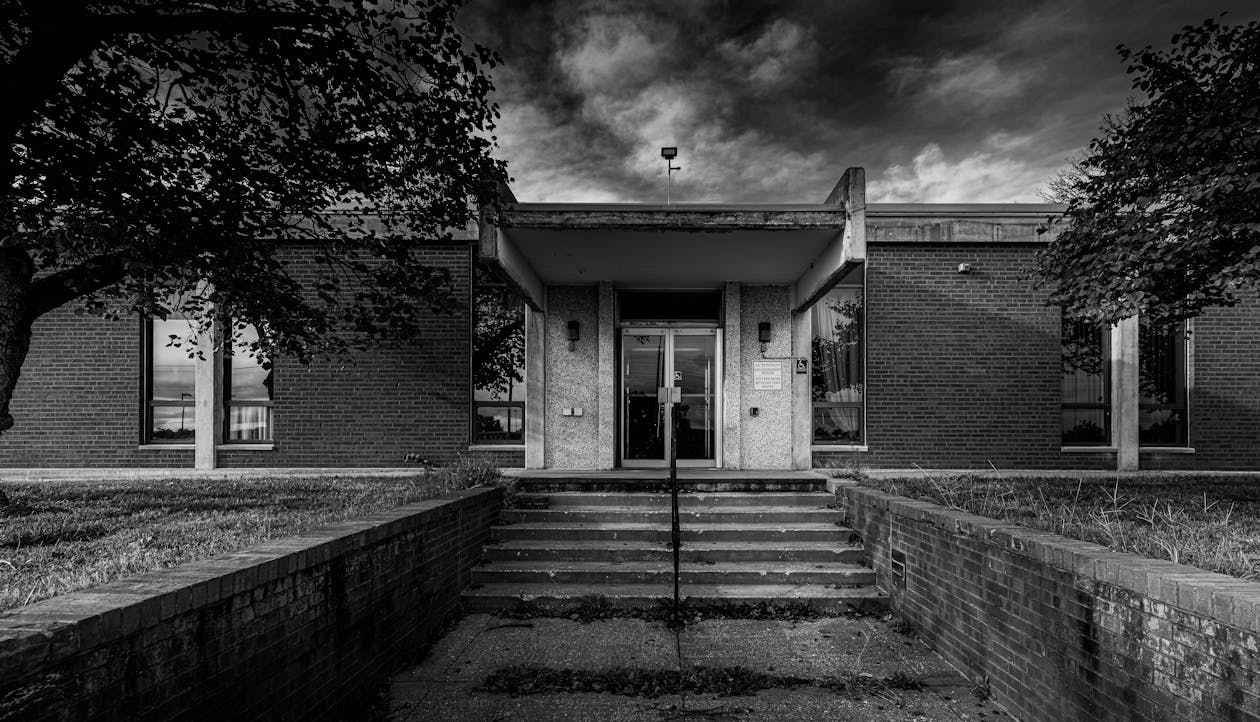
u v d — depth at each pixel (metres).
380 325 11.05
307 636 3.90
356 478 10.66
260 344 8.51
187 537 5.79
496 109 7.55
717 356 11.23
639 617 6.42
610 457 10.89
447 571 6.38
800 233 8.35
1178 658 3.02
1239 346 11.66
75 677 2.40
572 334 11.15
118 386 11.38
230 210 6.80
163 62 6.48
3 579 4.43
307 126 7.40
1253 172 6.15
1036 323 11.47
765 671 5.12
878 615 6.46
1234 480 10.27
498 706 4.55
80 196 5.96
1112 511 6.25
